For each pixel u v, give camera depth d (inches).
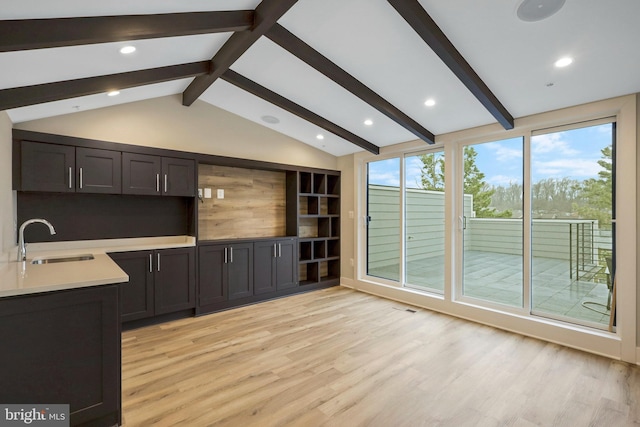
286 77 126.8
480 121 139.2
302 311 156.0
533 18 77.5
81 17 68.4
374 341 119.9
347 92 132.3
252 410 78.0
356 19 89.0
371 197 201.5
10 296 61.1
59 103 108.3
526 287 131.6
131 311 128.2
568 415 76.4
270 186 190.4
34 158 111.7
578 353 110.1
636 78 96.7
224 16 85.3
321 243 211.2
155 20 76.7
